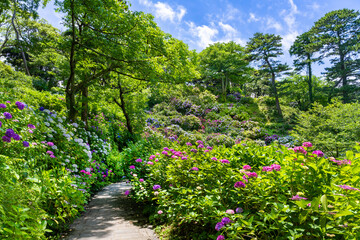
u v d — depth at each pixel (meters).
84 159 5.70
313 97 35.19
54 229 3.30
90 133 9.06
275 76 37.91
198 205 2.94
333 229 1.87
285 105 39.56
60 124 5.63
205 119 25.28
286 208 2.08
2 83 8.45
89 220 3.96
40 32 20.14
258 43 36.44
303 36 33.97
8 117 3.59
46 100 9.12
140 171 5.61
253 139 21.67
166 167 4.50
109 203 5.14
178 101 27.05
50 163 4.40
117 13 6.48
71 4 6.04
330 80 31.86
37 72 29.92
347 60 29.97
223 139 17.86
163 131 19.03
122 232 3.43
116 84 12.57
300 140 13.02
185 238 3.12
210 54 41.25
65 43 7.33
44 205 3.14
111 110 14.48
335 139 11.22
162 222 3.82
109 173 7.80
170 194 3.72
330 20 30.95
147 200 4.55
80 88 8.22
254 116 29.41
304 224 2.11
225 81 41.19
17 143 3.40
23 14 13.68
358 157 2.62
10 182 2.48
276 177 2.64
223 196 2.96
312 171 2.42
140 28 6.94
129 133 13.46
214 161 3.57
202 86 40.06
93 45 7.59
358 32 29.70
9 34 21.42
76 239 3.09
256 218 2.43
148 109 25.98
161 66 7.89
